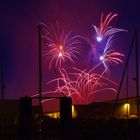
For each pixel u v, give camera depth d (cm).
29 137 2320
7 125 3506
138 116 3691
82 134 3266
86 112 4788
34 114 3550
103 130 3262
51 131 3453
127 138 3262
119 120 3456
